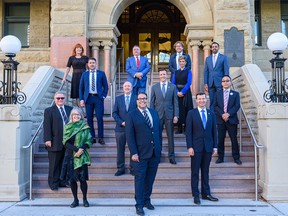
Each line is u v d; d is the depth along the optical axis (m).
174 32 19.05
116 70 14.99
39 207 6.74
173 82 9.29
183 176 7.83
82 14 12.88
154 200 7.29
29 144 7.52
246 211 6.43
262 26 15.62
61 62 12.69
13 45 7.48
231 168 8.11
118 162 7.93
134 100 8.01
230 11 12.62
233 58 12.41
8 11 16.27
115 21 13.71
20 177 7.42
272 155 7.21
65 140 6.59
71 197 7.48
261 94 8.76
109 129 10.09
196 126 6.99
